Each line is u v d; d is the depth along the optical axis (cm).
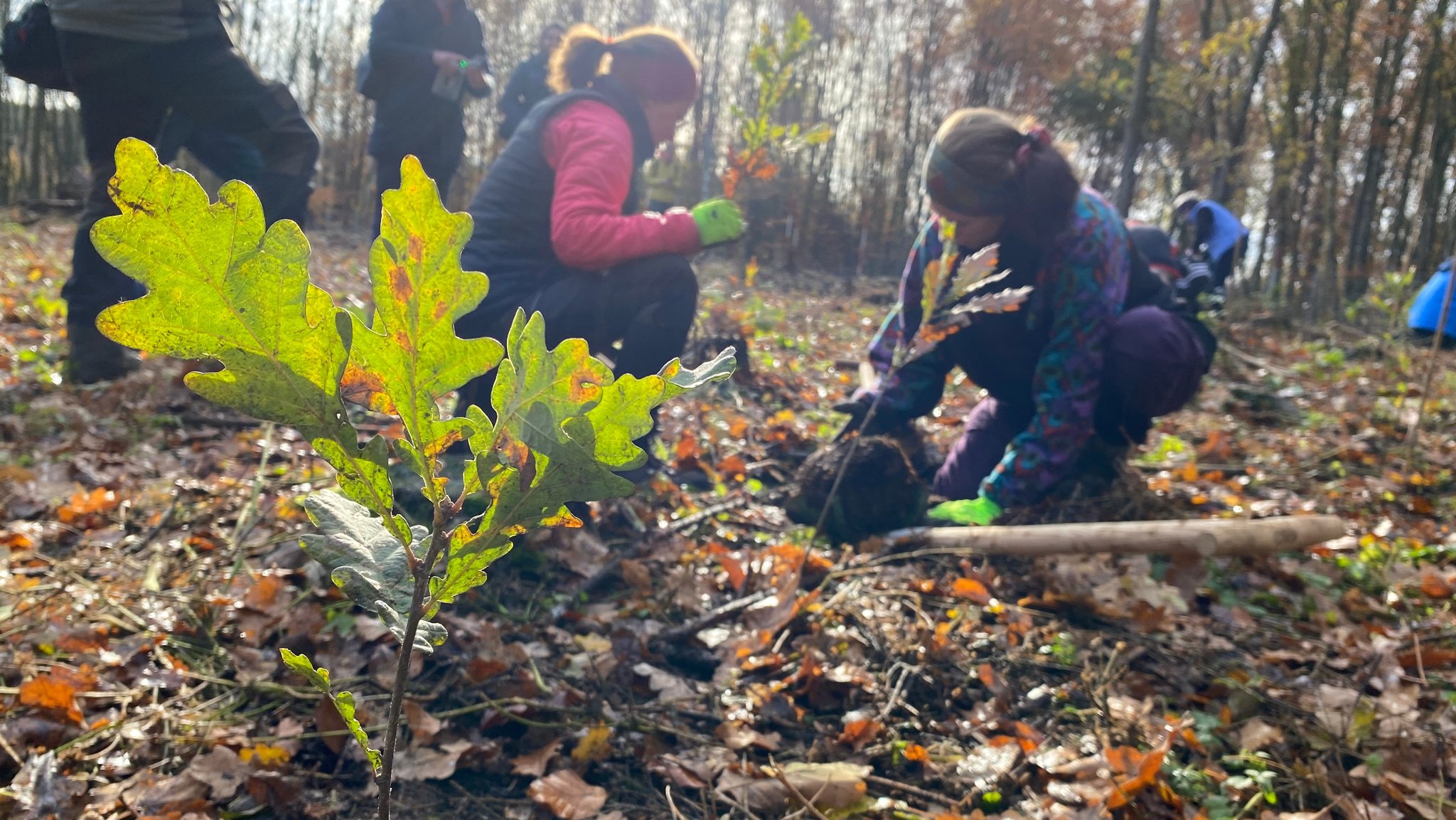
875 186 2038
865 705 205
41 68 342
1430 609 275
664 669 213
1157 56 1539
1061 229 285
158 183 51
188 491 283
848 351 701
